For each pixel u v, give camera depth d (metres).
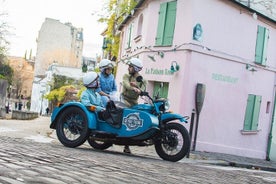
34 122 27.11
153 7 18.14
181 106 15.76
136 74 9.33
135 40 20.59
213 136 16.78
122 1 24.64
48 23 85.31
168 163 7.63
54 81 65.31
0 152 5.54
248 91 18.08
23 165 4.49
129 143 8.65
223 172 7.29
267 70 19.02
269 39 19.08
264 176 7.90
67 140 8.79
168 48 16.83
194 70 16.02
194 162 10.26
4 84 31.16
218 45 16.78
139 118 8.45
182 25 16.33
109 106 8.73
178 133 8.62
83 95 8.95
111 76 9.62
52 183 3.57
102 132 8.66
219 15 16.78
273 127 19.31
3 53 44.59
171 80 16.38
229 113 17.33
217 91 16.83
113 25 26.62
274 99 19.48
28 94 102.56
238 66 17.59
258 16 18.27
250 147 18.39
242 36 17.66
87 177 4.17
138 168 5.72
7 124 19.56
